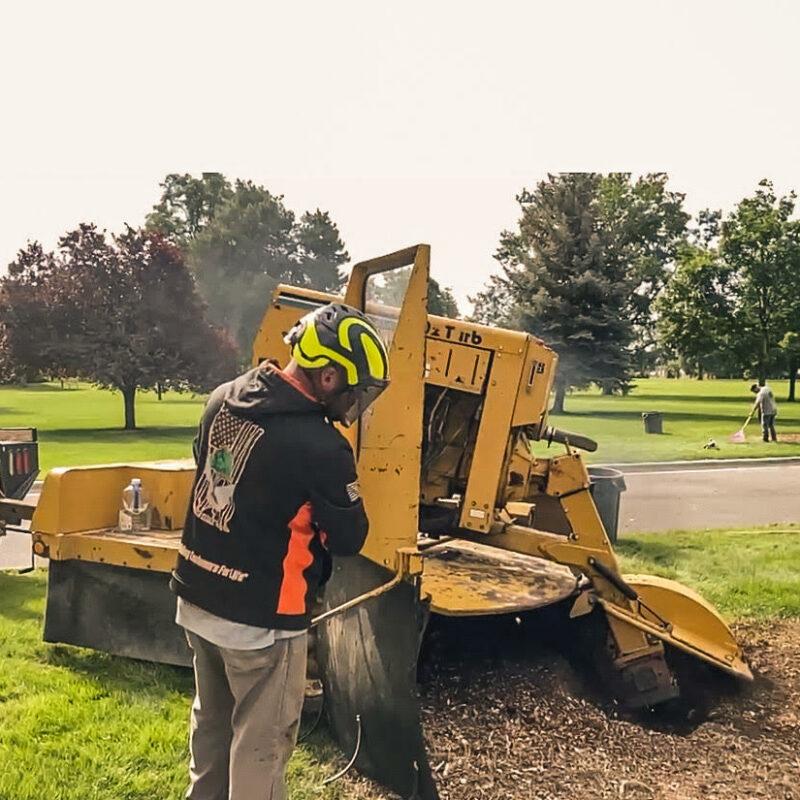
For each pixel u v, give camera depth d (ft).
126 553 14.87
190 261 146.61
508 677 13.76
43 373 79.20
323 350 8.03
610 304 101.71
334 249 166.91
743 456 54.03
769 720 13.57
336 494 7.89
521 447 15.21
